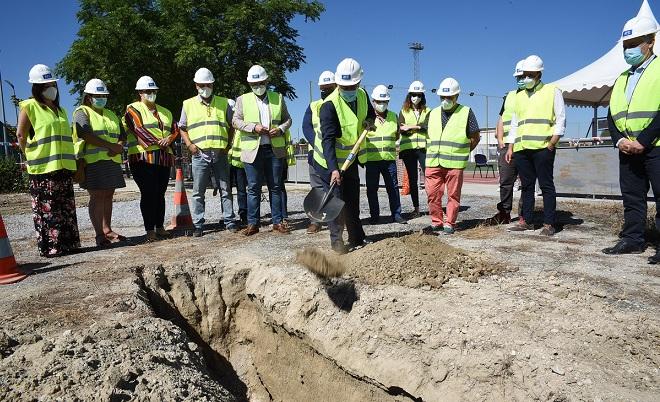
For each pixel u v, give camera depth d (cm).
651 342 327
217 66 1667
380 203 1070
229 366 541
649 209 808
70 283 511
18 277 530
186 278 556
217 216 959
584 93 1458
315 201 479
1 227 539
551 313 371
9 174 1994
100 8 1831
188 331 530
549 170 625
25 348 359
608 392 288
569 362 315
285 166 820
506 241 607
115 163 689
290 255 571
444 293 423
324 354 434
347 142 517
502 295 408
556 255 532
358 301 436
